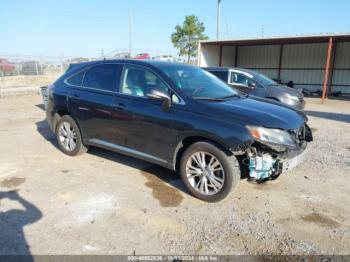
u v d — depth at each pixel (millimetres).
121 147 4750
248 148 3568
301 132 4023
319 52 20078
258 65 23062
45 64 25703
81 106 5129
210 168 3855
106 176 4711
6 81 21766
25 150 6004
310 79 20781
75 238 3113
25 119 9156
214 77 5176
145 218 3516
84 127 5219
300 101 9570
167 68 4508
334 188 4426
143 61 4641
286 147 3613
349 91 19312
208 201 3908
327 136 7645
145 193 4148
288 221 3525
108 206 3773
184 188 4324
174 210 3711
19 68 24641
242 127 3543
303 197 4125
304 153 4074
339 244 3113
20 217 3484
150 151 4379
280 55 21734
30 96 15297
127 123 4520
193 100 3988
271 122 3619
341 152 6184
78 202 3861
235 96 4574
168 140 4113
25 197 3973
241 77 9812
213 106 3863
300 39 17578
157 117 4152
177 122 3961
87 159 5465
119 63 4852
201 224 3422
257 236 3219
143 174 4805
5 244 2996
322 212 3744
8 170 4922
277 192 4258
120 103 4590
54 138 6930
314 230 3355
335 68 19641
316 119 10203
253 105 4145
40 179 4562
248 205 3873
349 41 18219
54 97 5594
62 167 5066
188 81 4453
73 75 5480
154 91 4062
